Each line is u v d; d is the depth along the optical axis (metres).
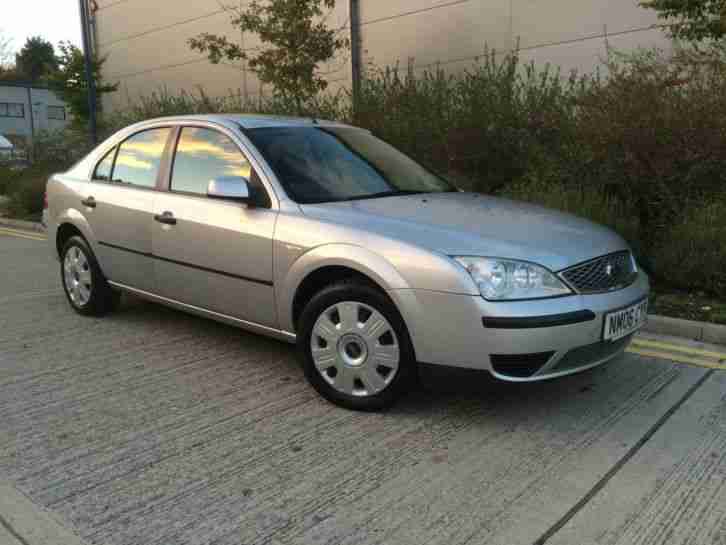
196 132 4.79
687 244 5.98
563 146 7.57
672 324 5.23
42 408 3.90
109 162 5.47
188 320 5.66
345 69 12.58
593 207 6.54
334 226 3.80
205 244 4.43
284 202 4.10
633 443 3.43
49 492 3.00
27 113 51.47
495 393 4.05
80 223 5.51
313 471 3.17
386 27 11.81
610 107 6.99
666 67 7.62
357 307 3.71
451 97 9.47
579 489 3.00
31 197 13.51
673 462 3.23
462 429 3.59
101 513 2.83
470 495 2.95
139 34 17.66
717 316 5.40
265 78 11.27
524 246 3.47
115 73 18.80
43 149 17.25
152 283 4.97
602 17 9.31
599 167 7.19
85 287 5.70
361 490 3.00
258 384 4.25
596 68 9.47
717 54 7.43
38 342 5.11
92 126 17.14
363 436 3.51
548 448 3.38
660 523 2.74
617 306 3.58
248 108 14.08
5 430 3.61
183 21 16.27
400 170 4.86
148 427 3.64
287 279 3.97
